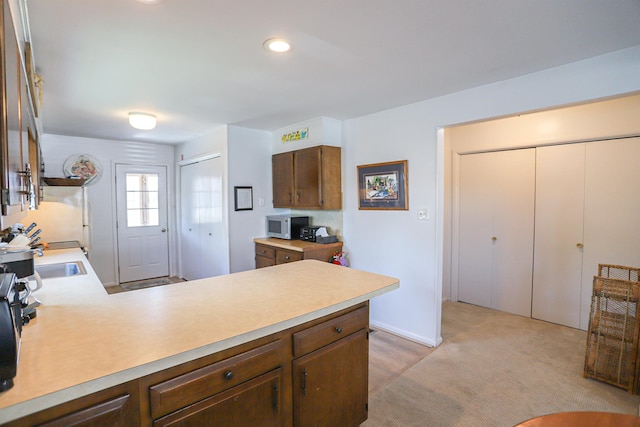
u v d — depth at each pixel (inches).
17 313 41.0
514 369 103.1
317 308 59.0
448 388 93.5
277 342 55.1
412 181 124.2
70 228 154.8
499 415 81.9
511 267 150.9
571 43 75.2
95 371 37.2
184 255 211.8
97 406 37.8
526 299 146.9
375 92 109.3
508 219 151.0
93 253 191.3
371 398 89.2
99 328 49.2
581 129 127.9
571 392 90.7
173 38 70.9
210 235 177.0
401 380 97.7
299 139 154.9
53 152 177.0
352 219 147.3
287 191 161.2
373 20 64.7
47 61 81.7
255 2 57.9
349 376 69.0
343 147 149.6
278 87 103.4
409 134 124.2
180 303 60.9
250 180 165.0
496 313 152.4
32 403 32.1
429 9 61.0
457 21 65.4
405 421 80.0
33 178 77.0
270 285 73.2
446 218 169.8
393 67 88.2
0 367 33.0
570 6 60.1
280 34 69.9
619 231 121.8
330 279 78.2
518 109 96.0
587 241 129.3
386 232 134.0
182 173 211.6
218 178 166.6
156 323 51.3
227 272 157.9
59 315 54.4
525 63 86.1
